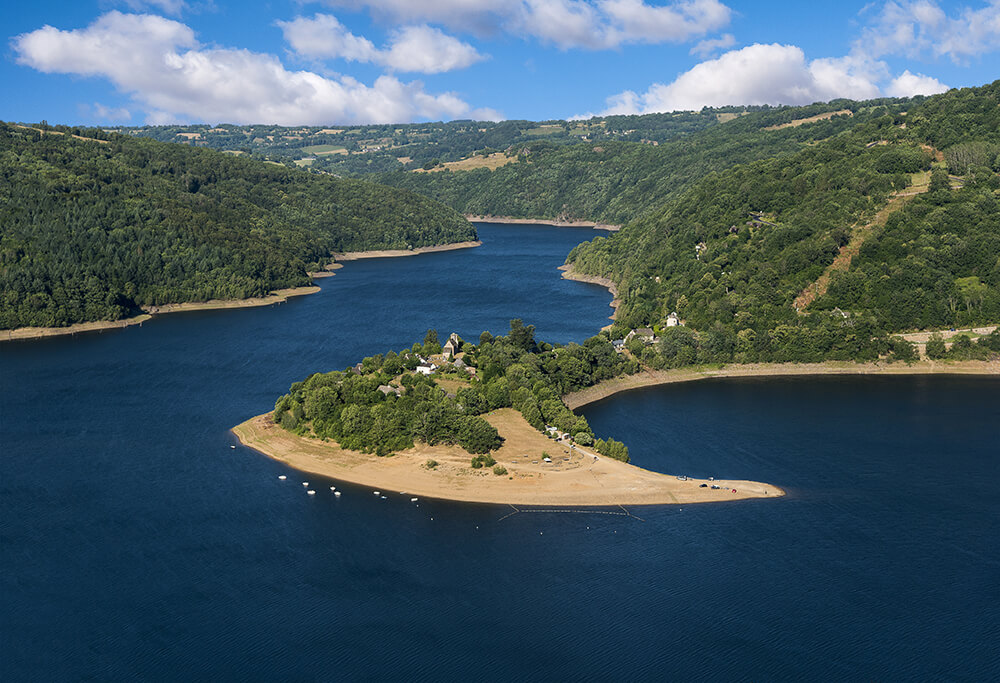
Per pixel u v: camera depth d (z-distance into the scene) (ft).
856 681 428.56
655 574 530.68
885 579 521.65
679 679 433.07
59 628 485.15
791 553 554.46
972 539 573.74
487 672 441.68
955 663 442.09
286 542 580.71
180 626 485.97
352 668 447.01
